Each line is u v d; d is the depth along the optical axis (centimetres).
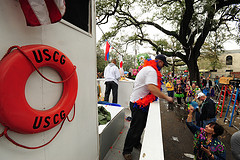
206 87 908
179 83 700
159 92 162
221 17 817
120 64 570
